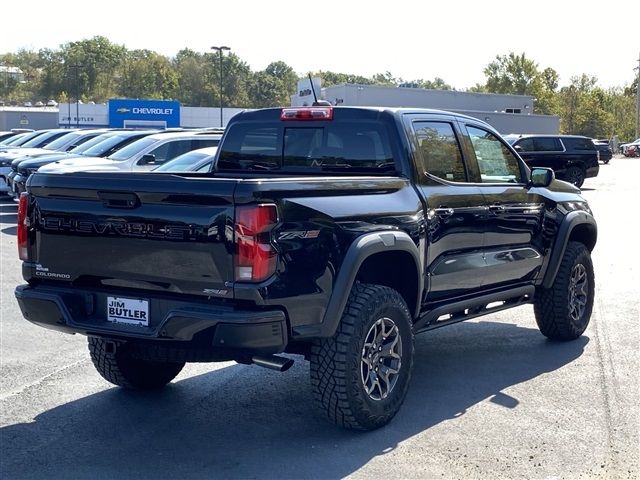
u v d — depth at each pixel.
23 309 5.29
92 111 61.59
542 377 6.57
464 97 60.78
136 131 19.77
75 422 5.55
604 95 104.62
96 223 4.93
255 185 4.50
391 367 5.42
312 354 5.07
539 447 5.06
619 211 20.27
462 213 6.14
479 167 6.61
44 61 147.88
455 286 6.17
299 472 4.69
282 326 4.63
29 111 64.75
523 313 9.09
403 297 5.79
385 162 5.88
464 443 5.13
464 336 8.01
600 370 6.77
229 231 4.50
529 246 7.01
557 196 7.41
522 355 7.27
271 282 4.56
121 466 4.79
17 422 5.54
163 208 4.68
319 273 4.82
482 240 6.40
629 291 10.17
